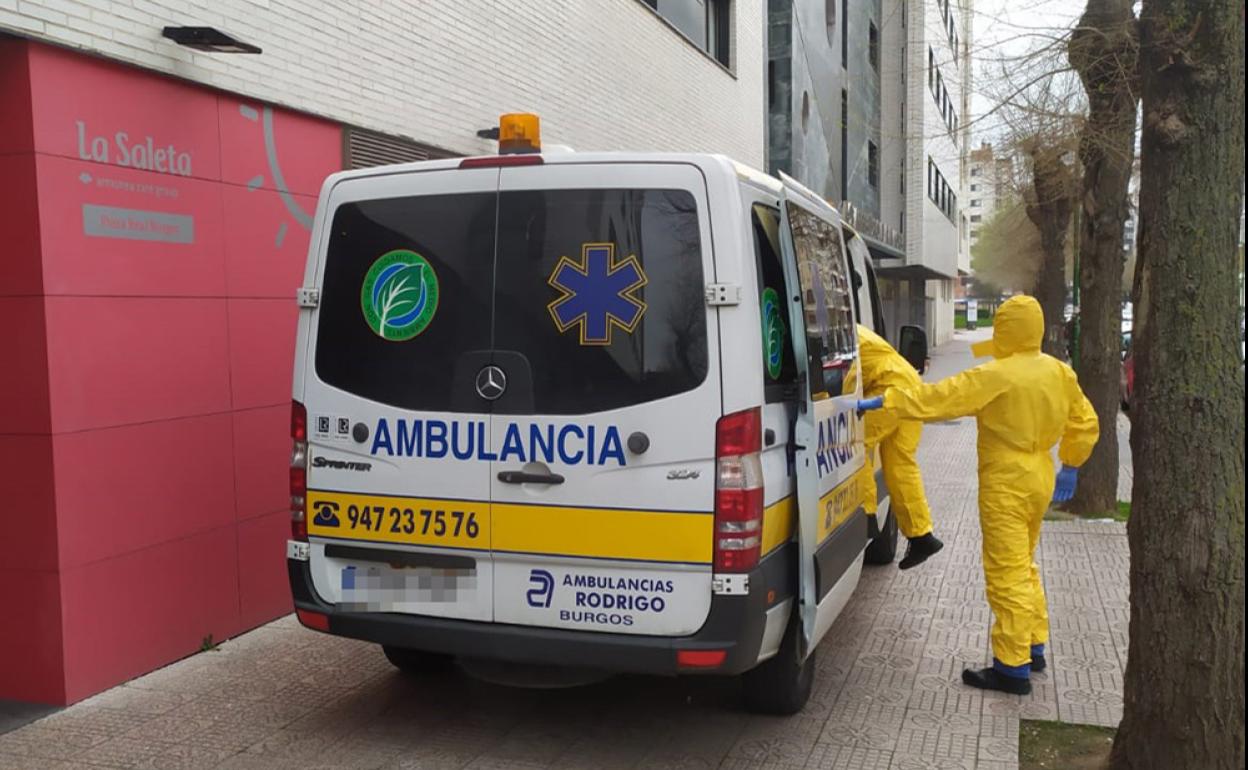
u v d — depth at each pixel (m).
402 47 6.97
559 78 9.33
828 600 4.29
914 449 5.88
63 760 4.09
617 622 3.76
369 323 4.10
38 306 4.46
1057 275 17.50
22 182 4.42
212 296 5.38
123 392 4.85
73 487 4.60
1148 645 3.62
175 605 5.19
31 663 4.64
